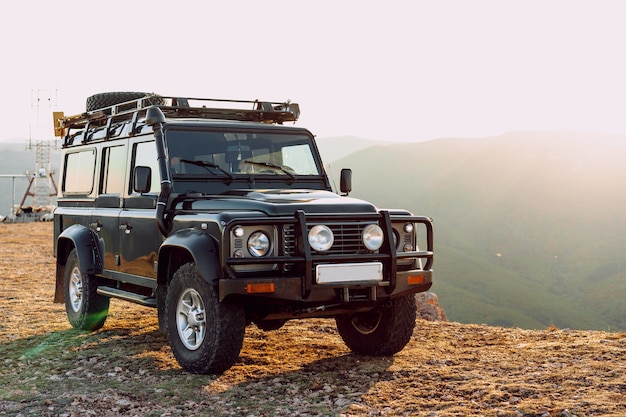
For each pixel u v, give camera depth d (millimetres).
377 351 6996
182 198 6770
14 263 17938
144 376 6406
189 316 6355
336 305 6289
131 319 9570
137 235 7418
